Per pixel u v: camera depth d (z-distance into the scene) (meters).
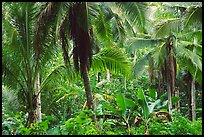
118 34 12.93
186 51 15.50
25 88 11.41
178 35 15.45
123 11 10.72
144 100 10.77
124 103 10.48
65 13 10.49
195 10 13.56
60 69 12.02
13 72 11.20
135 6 10.12
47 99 15.16
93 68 12.53
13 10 10.55
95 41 12.59
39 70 11.34
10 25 10.72
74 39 11.07
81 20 10.70
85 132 7.86
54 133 7.48
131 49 15.41
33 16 10.52
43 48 10.73
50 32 10.59
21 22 10.69
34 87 11.41
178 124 10.34
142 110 10.90
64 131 7.58
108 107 10.58
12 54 11.00
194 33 15.43
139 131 10.38
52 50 11.08
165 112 12.77
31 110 11.23
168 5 14.50
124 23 13.35
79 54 11.09
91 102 11.34
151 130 9.88
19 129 7.73
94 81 16.02
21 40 10.91
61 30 11.06
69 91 16.17
